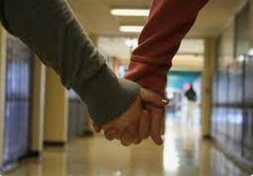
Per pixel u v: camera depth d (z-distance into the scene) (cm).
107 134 89
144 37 97
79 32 76
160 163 727
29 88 772
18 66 695
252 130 682
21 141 733
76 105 1243
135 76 95
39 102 800
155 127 91
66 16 74
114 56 1877
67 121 1066
